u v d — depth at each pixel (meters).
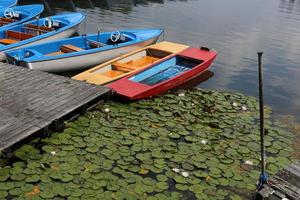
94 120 8.94
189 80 12.05
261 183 6.67
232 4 25.31
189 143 8.37
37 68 10.91
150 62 12.66
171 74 11.85
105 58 12.54
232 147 8.36
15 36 13.43
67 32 14.33
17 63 10.88
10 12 15.91
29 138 7.88
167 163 7.59
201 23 19.84
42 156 7.45
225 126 9.22
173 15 21.22
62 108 8.60
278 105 11.20
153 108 9.73
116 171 7.21
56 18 15.44
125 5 22.86
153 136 8.48
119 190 6.70
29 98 8.91
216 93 11.10
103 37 13.95
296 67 14.43
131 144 8.11
